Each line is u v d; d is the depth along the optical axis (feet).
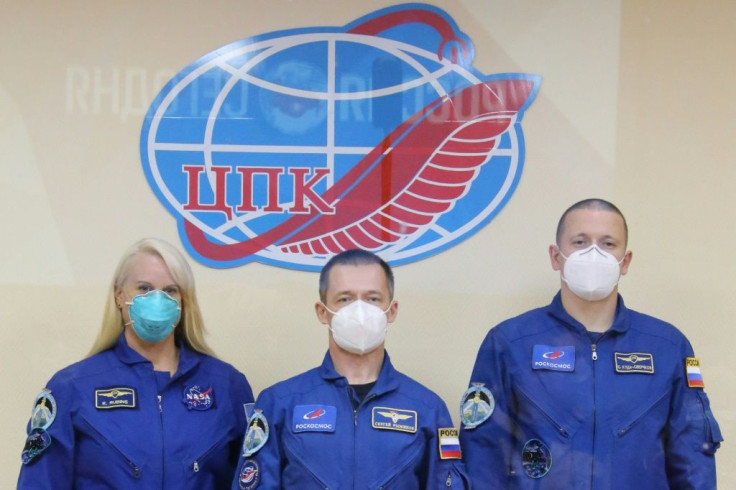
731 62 9.80
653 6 9.86
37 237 10.11
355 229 9.95
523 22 9.87
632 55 9.84
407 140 9.90
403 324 9.91
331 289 8.32
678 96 9.82
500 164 9.84
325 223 9.95
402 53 9.91
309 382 8.36
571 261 8.59
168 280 8.66
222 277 10.00
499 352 8.86
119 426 8.34
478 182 9.86
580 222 8.71
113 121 10.08
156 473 8.29
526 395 8.61
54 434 8.29
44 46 10.13
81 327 10.07
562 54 9.87
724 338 9.78
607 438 8.34
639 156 9.82
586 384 8.49
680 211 9.81
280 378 9.93
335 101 9.93
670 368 8.54
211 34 10.02
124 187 10.06
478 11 9.87
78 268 10.08
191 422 8.55
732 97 9.80
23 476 8.27
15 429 10.08
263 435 8.18
